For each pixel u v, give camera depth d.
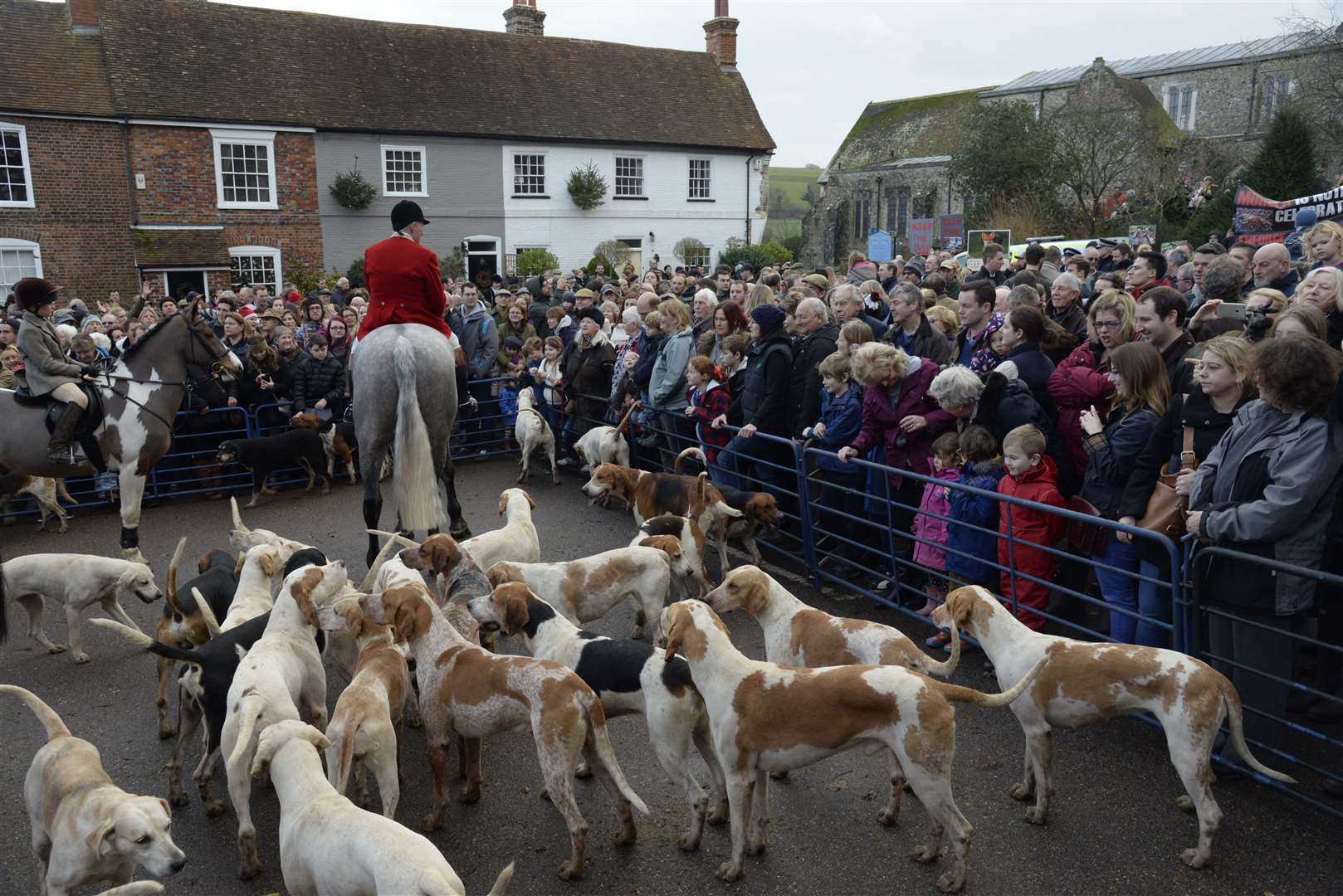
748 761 4.19
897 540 7.34
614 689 4.64
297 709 4.84
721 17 35.78
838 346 7.82
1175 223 28.06
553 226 31.31
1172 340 5.83
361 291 16.77
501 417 12.66
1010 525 6.00
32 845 4.16
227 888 4.32
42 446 8.50
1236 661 4.73
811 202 55.47
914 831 4.62
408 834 3.48
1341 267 6.66
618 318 13.20
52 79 23.69
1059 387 6.28
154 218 24.75
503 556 6.89
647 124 32.72
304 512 10.34
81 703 6.15
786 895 4.19
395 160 28.38
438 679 4.64
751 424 8.25
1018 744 5.35
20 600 6.75
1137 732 5.45
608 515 9.93
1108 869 4.27
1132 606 5.67
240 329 11.35
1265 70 38.12
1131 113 31.28
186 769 5.35
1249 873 4.20
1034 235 30.00
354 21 29.72
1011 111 31.77
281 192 26.47
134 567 6.77
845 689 4.04
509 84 31.05
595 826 4.74
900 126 45.12
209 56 26.27
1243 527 4.44
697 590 7.68
